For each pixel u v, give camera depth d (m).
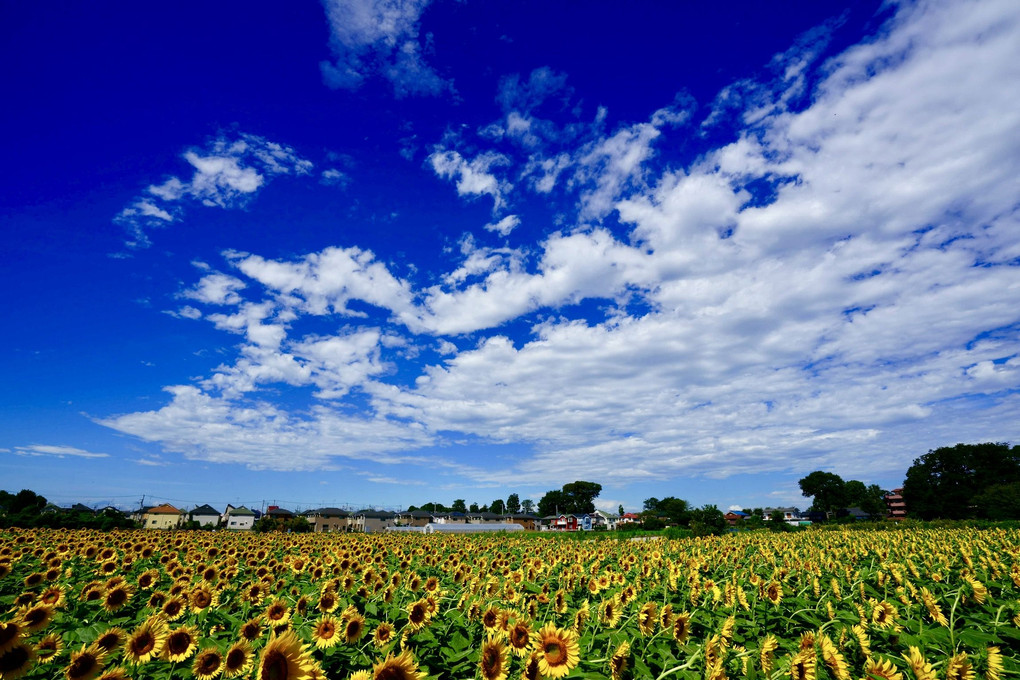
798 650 7.30
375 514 148.88
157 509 133.88
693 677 5.96
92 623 7.65
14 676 5.14
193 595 8.22
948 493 105.94
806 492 154.75
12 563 12.38
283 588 11.09
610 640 6.93
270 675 4.34
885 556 18.70
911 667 6.18
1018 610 8.84
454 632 7.30
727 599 10.01
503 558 14.87
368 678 4.70
